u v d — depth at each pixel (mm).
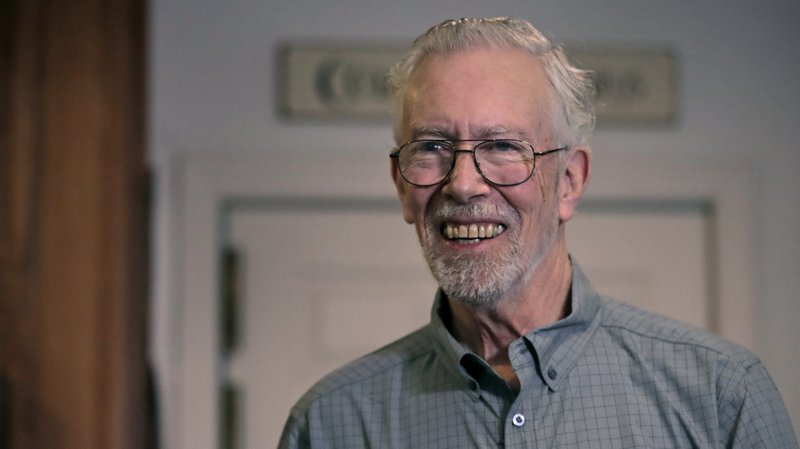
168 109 2875
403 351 1529
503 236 1376
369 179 2896
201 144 2883
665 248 2979
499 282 1366
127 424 2527
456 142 1368
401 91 1474
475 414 1407
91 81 2539
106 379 2498
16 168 2521
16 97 2525
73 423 2484
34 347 2498
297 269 2957
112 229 2523
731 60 2938
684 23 2939
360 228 2967
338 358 2965
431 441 1419
